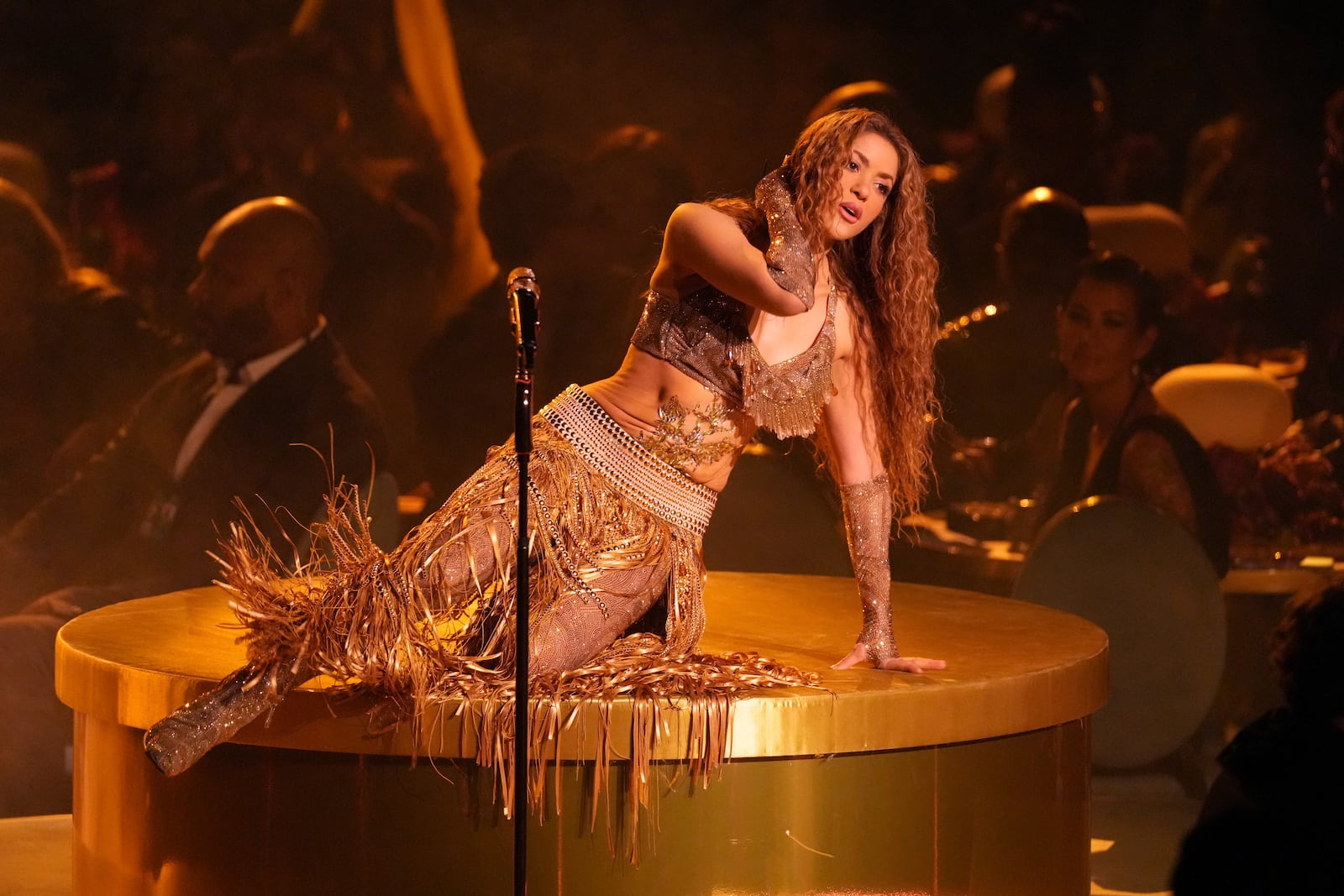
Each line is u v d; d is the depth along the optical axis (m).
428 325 30.62
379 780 9.95
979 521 21.38
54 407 25.70
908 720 10.27
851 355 11.83
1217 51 30.83
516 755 9.08
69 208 29.58
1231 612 19.73
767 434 23.98
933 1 33.34
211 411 21.50
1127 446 19.91
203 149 29.84
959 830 10.75
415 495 26.47
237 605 10.12
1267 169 29.88
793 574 17.97
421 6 31.28
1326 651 8.55
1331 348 24.56
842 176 11.06
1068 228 24.44
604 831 9.89
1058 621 13.52
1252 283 28.59
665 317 11.16
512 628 10.33
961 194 29.38
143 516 22.92
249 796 10.21
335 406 21.52
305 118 29.92
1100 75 32.12
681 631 11.17
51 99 29.50
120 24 29.56
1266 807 8.37
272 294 21.34
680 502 11.21
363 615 9.90
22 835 16.47
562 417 11.20
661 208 25.86
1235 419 21.33
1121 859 16.03
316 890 10.08
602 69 32.62
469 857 9.91
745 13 33.06
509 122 32.03
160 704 10.43
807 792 10.15
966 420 25.00
